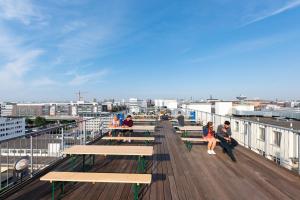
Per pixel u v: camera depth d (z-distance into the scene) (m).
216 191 4.51
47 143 6.09
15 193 4.39
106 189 4.57
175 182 4.98
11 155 5.06
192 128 10.18
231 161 6.75
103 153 5.05
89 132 9.83
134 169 5.87
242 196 4.29
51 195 4.30
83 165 5.75
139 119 16.77
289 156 6.73
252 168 6.05
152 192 4.44
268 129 7.61
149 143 9.61
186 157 7.23
